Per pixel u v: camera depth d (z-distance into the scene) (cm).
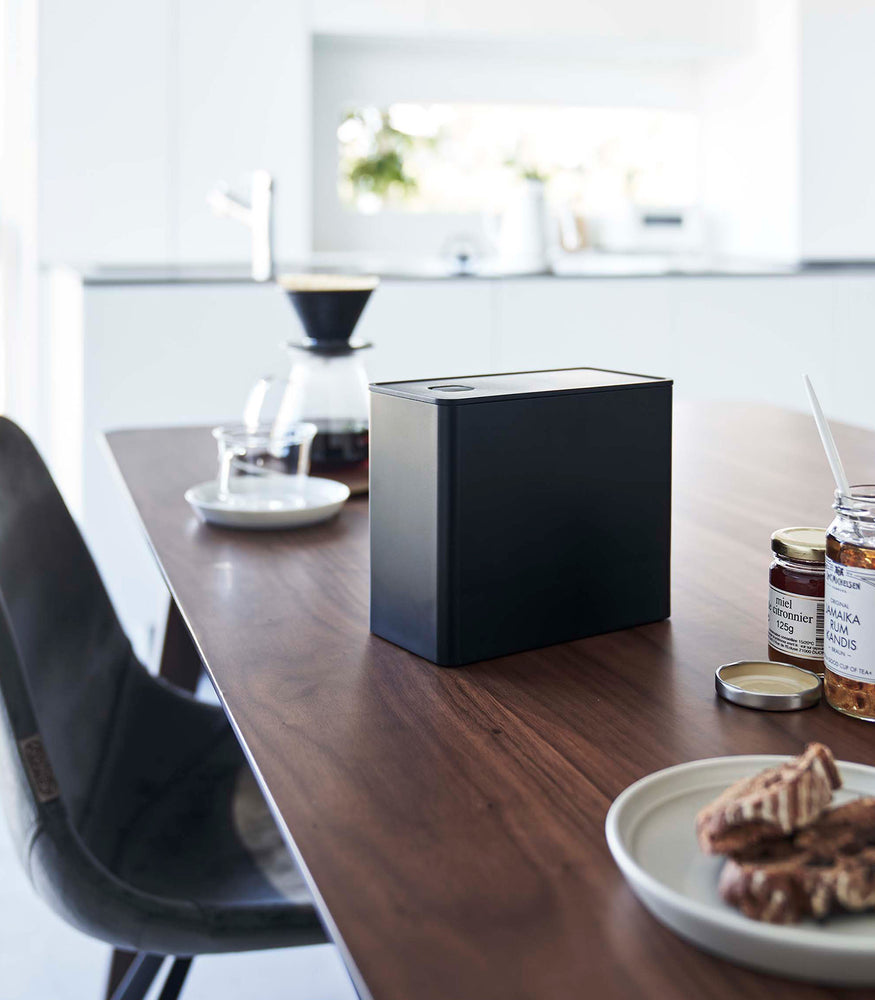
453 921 49
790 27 365
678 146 415
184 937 91
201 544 116
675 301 331
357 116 387
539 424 80
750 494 133
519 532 81
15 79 324
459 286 312
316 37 366
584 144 409
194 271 315
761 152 385
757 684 75
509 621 82
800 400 348
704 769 57
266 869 106
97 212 330
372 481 85
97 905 89
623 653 83
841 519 70
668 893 46
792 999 43
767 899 46
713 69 404
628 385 85
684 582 100
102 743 118
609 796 60
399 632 84
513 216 366
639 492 87
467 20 354
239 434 128
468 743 67
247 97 335
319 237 389
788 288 339
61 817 90
